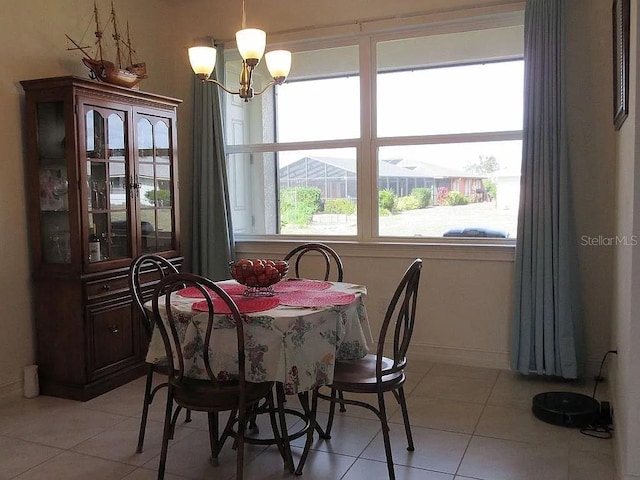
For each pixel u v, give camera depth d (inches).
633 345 84.3
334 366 97.3
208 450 106.5
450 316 154.2
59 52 142.2
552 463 99.2
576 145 138.0
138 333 146.9
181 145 180.1
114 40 158.4
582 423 113.7
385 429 93.4
